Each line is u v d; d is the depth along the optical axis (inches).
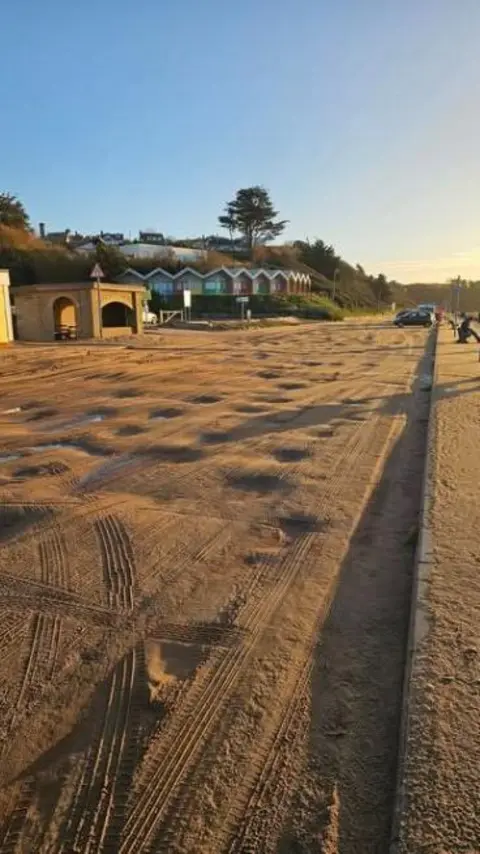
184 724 115.3
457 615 140.3
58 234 4082.2
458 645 128.6
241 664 133.7
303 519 220.5
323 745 108.9
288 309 2847.0
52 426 386.6
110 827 93.7
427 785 92.7
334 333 1596.9
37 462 297.6
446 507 214.5
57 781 102.8
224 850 89.2
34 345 1032.2
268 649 139.3
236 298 2800.2
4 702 122.0
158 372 674.2
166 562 184.5
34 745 111.0
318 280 4180.6
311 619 151.9
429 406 465.1
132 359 816.9
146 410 441.4
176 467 288.8
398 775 97.0
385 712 117.2
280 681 127.5
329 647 139.8
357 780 100.7
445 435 342.3
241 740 110.7
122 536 204.1
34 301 1228.5
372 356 912.9
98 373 660.1
